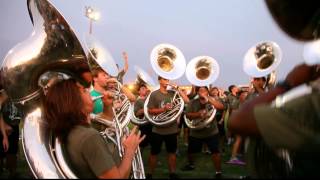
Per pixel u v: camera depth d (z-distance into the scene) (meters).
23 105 1.79
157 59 6.72
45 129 1.70
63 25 1.79
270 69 6.29
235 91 9.10
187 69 7.98
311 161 0.87
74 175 1.49
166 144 5.70
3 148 5.58
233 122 0.91
